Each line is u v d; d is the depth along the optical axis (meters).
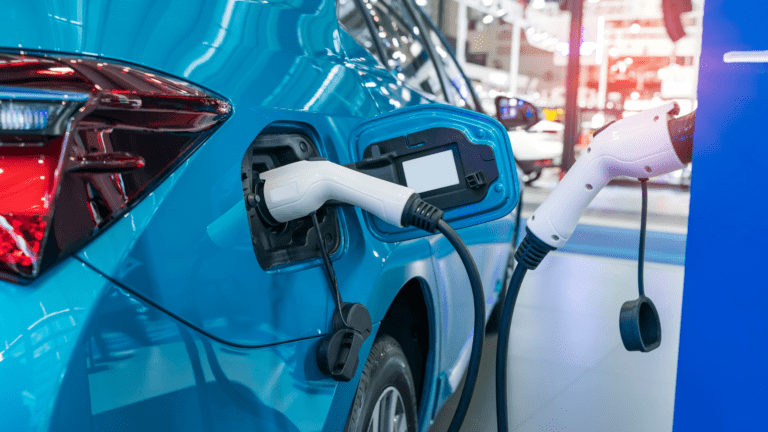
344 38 1.50
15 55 0.72
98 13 0.81
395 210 0.91
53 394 0.65
